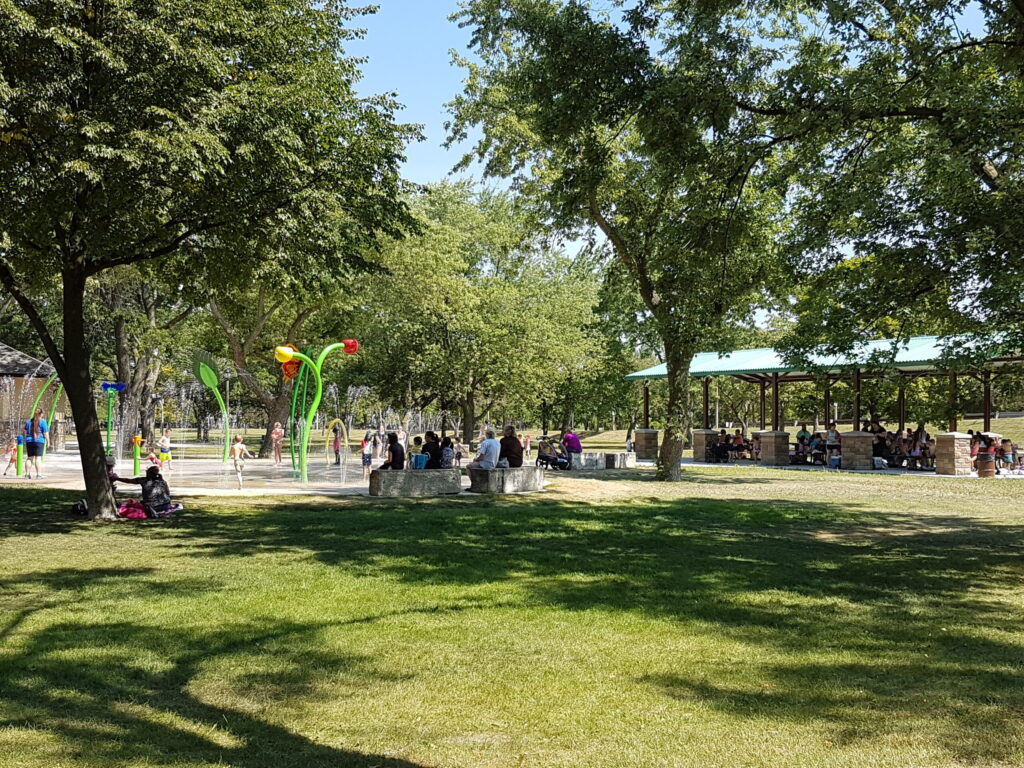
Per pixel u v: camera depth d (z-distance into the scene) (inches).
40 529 491.8
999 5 406.6
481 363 1648.6
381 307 1533.0
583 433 2805.1
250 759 161.5
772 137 467.2
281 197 508.7
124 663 225.1
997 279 373.4
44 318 1865.2
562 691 204.8
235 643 246.7
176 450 1743.4
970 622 279.9
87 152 411.8
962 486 880.9
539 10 500.1
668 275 526.9
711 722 183.0
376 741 171.9
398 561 392.5
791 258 470.3
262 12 521.3
